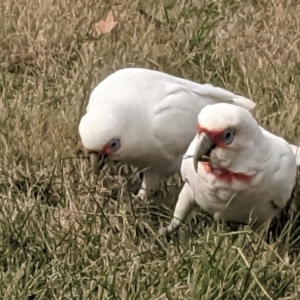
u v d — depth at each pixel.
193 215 6.22
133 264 5.71
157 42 8.80
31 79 8.14
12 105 7.52
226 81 8.05
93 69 8.10
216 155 5.22
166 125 5.97
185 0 9.57
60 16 9.02
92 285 5.53
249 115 5.22
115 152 5.83
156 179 6.48
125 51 8.42
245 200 5.49
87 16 9.07
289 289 5.58
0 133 7.06
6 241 5.92
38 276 5.61
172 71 8.24
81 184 6.60
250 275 5.44
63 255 5.84
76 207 6.36
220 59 8.44
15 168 6.71
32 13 9.02
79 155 6.91
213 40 8.83
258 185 5.38
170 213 6.33
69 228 6.06
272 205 5.68
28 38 8.66
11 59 8.45
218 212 5.73
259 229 5.91
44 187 6.59
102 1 9.51
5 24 8.87
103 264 5.74
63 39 8.66
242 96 7.27
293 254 5.95
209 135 5.16
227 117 5.13
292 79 7.98
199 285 5.40
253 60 8.28
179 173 6.54
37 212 6.22
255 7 9.60
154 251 5.94
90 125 5.76
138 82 6.04
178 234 6.12
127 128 5.81
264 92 7.79
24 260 5.82
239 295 5.38
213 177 5.36
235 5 9.59
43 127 7.23
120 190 6.57
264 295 5.43
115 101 5.87
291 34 8.91
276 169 5.42
